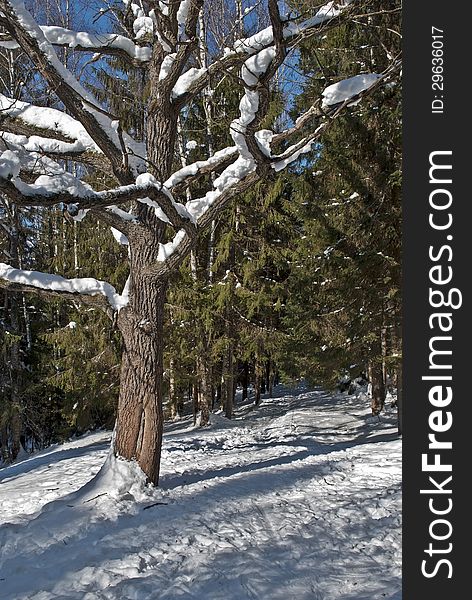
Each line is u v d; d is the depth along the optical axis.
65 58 10.88
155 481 6.82
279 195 15.64
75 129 7.28
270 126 13.23
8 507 7.26
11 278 6.92
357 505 6.15
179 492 6.75
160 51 7.06
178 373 15.73
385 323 10.77
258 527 5.47
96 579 4.38
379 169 10.57
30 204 5.12
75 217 5.56
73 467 10.20
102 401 15.72
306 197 11.86
